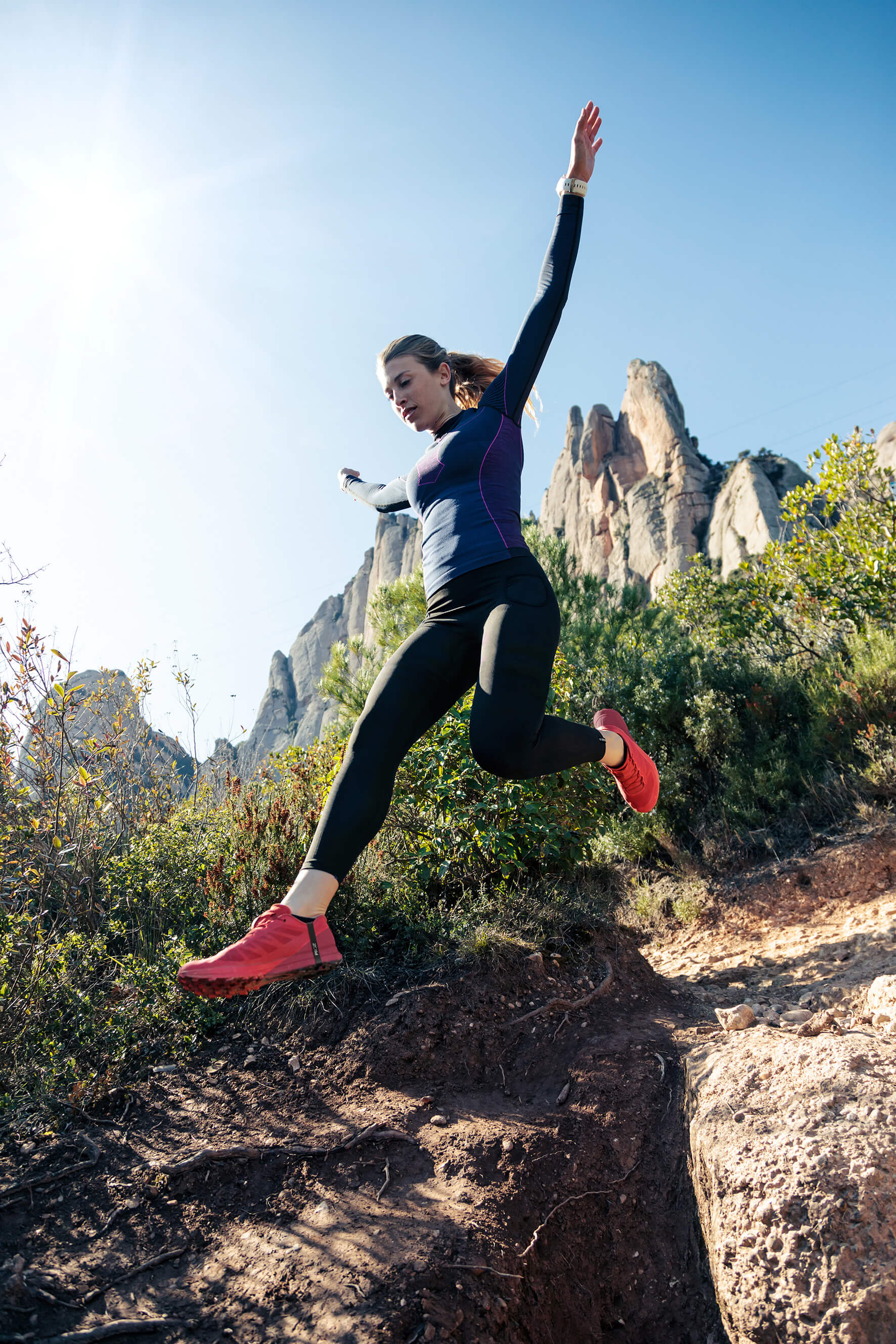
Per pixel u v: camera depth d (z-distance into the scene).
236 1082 3.07
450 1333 1.95
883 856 5.43
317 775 5.25
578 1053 3.09
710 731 7.68
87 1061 3.13
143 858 4.42
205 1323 1.94
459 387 2.54
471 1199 2.37
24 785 4.43
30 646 4.37
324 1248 2.18
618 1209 2.48
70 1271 2.12
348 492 2.85
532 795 4.64
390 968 3.66
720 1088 2.47
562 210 2.34
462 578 2.00
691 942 5.53
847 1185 1.93
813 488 9.42
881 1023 2.88
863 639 7.99
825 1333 1.76
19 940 3.48
